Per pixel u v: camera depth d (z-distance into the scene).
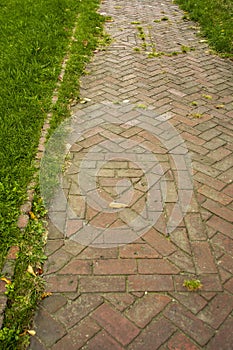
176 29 7.18
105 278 2.57
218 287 2.51
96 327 2.28
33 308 2.37
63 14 7.14
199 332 2.26
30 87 4.67
